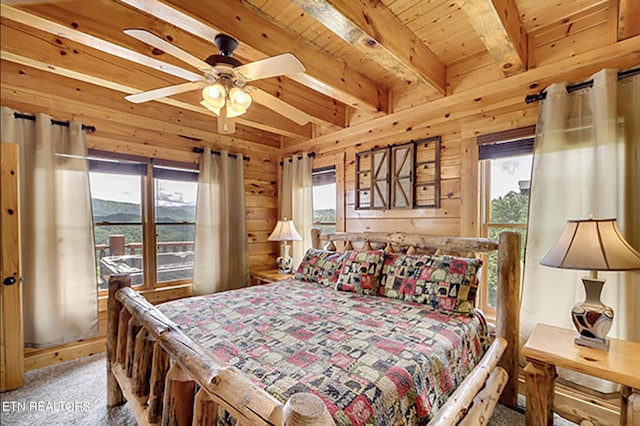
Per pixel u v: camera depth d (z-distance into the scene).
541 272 2.11
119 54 1.98
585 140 1.97
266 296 2.44
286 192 4.26
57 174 2.69
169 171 3.50
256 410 0.83
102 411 2.04
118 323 2.09
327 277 2.89
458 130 2.68
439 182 2.79
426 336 1.64
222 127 1.98
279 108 2.15
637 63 1.86
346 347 1.48
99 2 1.83
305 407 0.74
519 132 2.32
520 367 2.24
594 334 1.59
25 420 1.95
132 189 3.29
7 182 2.30
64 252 2.71
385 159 3.19
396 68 2.29
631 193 1.81
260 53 2.05
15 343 2.32
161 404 1.44
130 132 3.18
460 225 2.64
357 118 3.49
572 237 1.59
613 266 1.42
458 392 1.49
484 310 2.56
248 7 1.97
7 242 2.30
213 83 1.79
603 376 1.37
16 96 2.53
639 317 1.77
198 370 1.08
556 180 2.05
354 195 3.50
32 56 2.04
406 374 1.27
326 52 2.53
